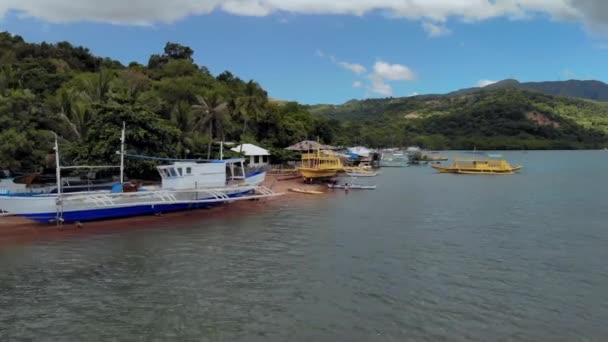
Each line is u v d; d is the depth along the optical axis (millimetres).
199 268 22984
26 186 40906
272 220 36438
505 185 66875
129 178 47969
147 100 59938
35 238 29547
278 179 65625
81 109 51375
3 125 44656
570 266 23938
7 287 20156
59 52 122500
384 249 27031
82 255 25406
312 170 62625
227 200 40875
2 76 63125
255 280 21141
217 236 30406
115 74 95062
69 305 18109
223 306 18062
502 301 18891
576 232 32406
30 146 44062
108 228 32875
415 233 31703
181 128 59125
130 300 18641
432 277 21844
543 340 15594
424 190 59562
